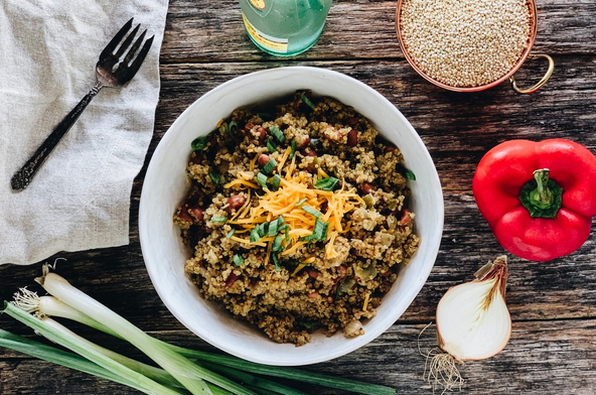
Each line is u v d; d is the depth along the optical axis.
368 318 0.61
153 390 0.63
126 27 0.64
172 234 0.62
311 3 0.58
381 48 0.67
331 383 0.64
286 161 0.59
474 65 0.65
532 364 0.69
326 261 0.57
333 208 0.56
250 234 0.56
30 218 0.64
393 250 0.59
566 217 0.63
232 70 0.67
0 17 0.63
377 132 0.61
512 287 0.68
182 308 0.59
